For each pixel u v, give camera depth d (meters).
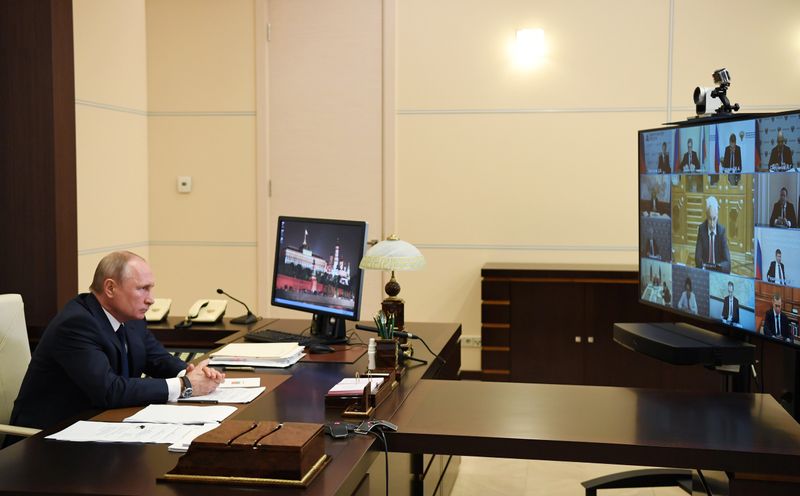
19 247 4.21
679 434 2.37
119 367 2.82
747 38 5.55
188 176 6.20
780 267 2.94
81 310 2.72
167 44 6.17
